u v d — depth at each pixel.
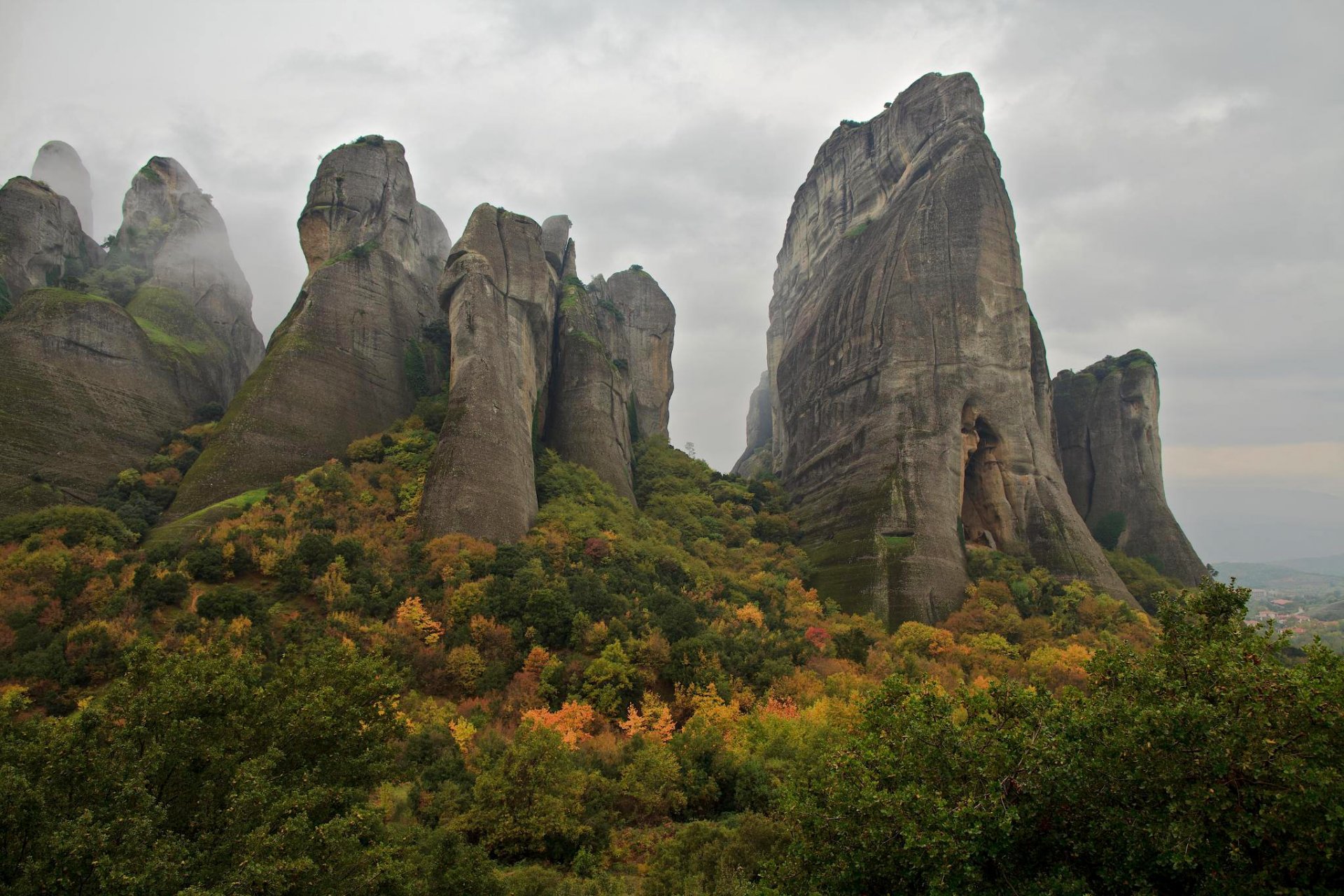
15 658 33.00
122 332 68.62
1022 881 14.30
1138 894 13.33
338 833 15.54
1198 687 14.81
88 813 13.02
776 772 30.36
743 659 43.69
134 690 17.84
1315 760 12.83
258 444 59.53
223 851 14.66
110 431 62.69
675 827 28.88
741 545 77.44
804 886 15.79
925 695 17.45
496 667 39.47
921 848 13.95
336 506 53.62
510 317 70.44
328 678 20.55
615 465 77.31
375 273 76.38
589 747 33.28
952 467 73.19
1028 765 14.87
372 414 69.31
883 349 81.12
